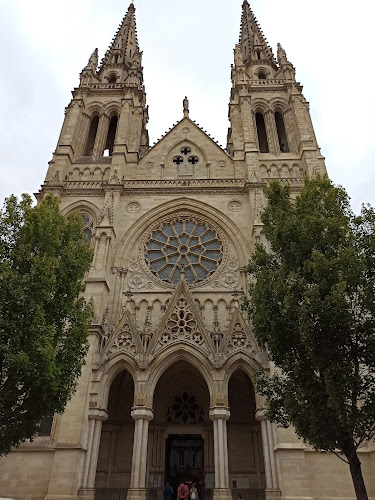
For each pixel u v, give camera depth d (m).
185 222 41.19
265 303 20.42
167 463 32.09
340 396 16.36
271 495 25.42
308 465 26.16
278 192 24.48
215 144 47.47
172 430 33.00
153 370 29.41
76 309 22.64
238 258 38.03
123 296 36.00
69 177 44.84
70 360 20.83
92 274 34.94
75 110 50.09
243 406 33.84
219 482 25.55
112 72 59.72
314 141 46.28
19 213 22.36
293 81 53.53
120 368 30.14
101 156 48.12
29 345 18.31
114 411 32.97
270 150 47.75
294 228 21.23
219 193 42.19
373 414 16.58
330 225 20.38
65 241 24.45
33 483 26.16
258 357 29.72
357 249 19.48
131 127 49.28
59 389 19.38
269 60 60.91
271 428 27.44
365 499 15.91
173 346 30.25
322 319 17.42
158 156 46.78
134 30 69.75
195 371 33.22
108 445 31.77
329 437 17.36
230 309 34.72
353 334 18.08
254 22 69.62
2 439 17.98
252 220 39.16
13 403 18.34
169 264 38.44
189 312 32.16
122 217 40.75
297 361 19.08
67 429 26.72
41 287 19.69
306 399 17.88
